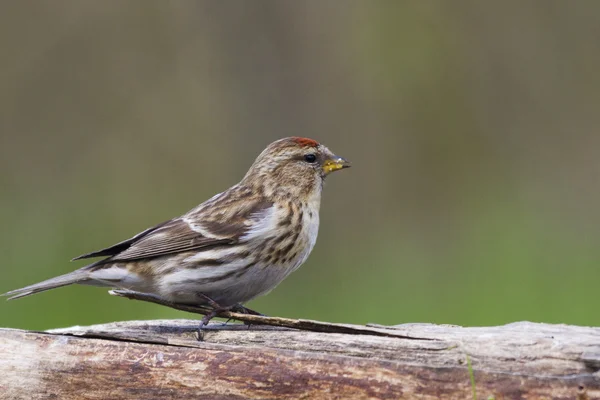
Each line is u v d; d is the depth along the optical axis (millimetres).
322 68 17875
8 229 15164
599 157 17656
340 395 5652
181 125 17547
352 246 15766
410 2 18109
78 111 17484
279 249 7082
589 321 11836
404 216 16688
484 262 14414
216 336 6191
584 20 18266
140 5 17859
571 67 18203
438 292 13297
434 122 17844
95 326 6500
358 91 17844
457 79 18109
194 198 16781
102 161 17047
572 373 5512
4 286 13133
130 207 16203
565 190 16938
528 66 18266
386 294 13438
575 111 18047
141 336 5918
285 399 5727
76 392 5969
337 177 16891
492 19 18375
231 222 6965
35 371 5973
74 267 14266
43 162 17047
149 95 17688
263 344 6082
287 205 7359
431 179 17562
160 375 5867
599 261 13805
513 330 5805
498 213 16250
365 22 17953
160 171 17141
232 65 17797
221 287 6953
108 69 17734
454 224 16156
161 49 17875
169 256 6906
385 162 17562
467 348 5664
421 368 5551
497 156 17781
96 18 17812
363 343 5852
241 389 5777
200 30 17906
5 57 17453
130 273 6953
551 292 12852
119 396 5930
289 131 17672
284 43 17844
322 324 5953
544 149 17812
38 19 17641
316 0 17891
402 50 17953
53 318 11914
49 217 15672
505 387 5453
